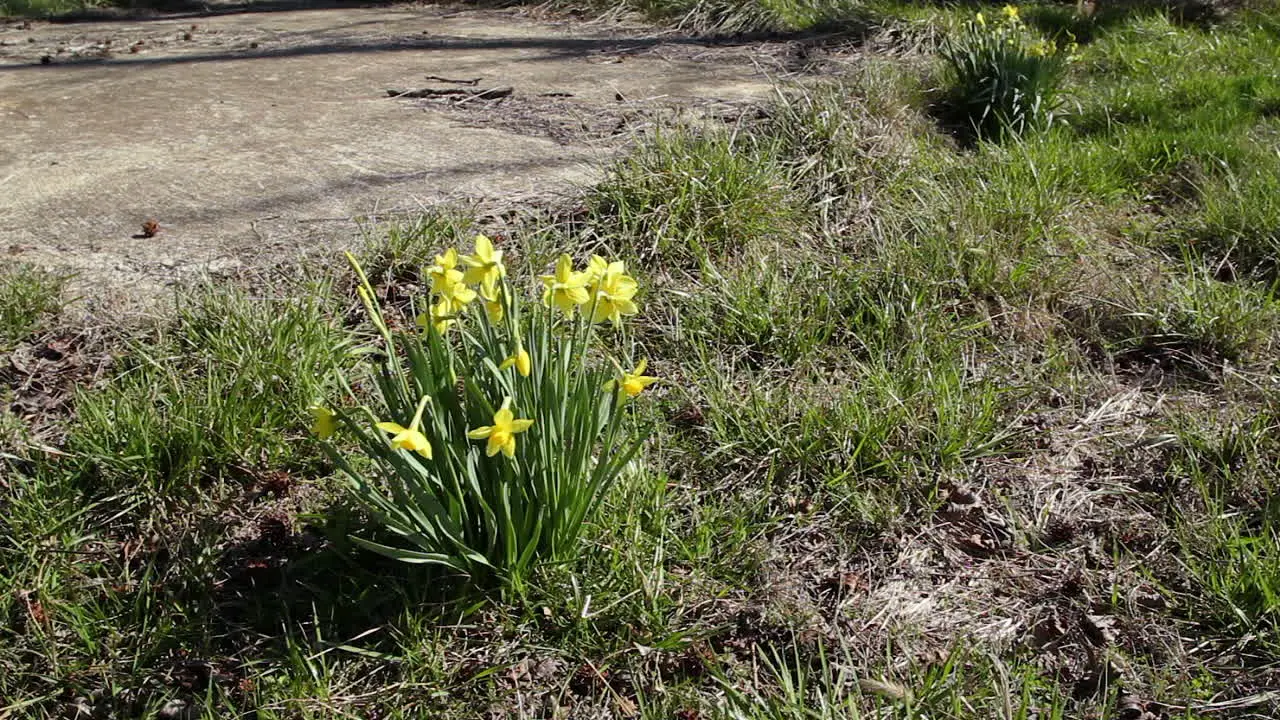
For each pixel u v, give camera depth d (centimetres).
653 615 266
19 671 256
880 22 736
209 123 567
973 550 296
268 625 271
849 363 363
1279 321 384
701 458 320
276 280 388
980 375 362
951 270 404
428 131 550
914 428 325
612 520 285
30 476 304
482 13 928
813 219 446
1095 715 245
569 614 267
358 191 464
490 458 257
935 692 246
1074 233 439
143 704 253
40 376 342
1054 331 390
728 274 404
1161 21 745
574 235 421
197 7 1056
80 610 267
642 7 868
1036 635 268
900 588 283
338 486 303
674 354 367
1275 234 434
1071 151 515
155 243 414
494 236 417
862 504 303
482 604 266
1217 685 251
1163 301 393
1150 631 266
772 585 281
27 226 428
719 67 678
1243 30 735
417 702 250
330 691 251
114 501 300
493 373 245
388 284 392
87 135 545
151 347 346
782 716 238
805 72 649
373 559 282
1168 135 539
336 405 329
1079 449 331
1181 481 315
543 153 509
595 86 632
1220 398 353
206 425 311
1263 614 265
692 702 247
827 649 264
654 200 434
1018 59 562
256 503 304
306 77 676
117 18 995
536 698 253
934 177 481
